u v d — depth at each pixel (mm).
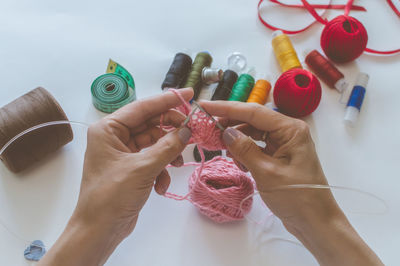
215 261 1051
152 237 1069
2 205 1102
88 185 857
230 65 1319
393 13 1445
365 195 1158
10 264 1033
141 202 880
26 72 1309
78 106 1264
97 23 1404
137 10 1433
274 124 924
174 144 840
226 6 1449
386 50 1385
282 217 929
